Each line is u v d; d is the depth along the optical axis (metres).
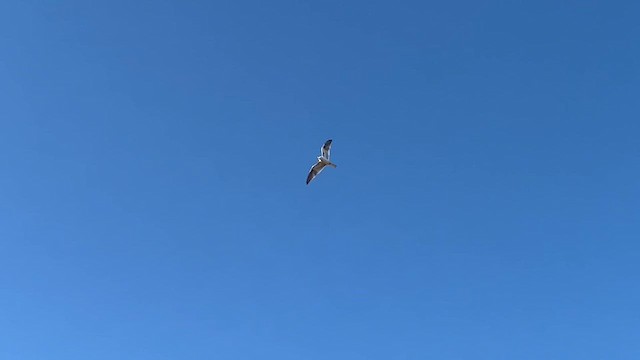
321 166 32.06
